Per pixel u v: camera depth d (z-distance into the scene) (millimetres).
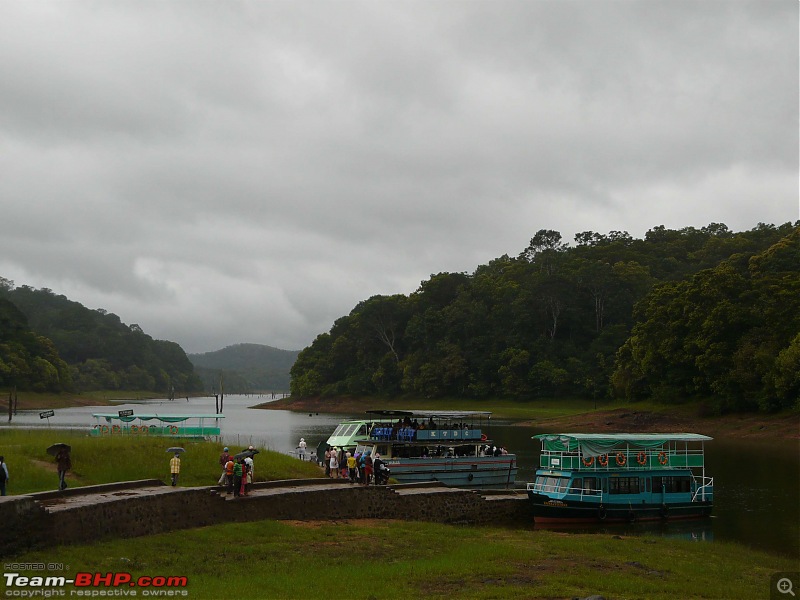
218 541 27609
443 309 180625
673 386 110875
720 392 100500
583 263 171750
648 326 114750
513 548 29750
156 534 27547
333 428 113812
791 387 91375
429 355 171750
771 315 99250
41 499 26766
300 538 29438
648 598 22766
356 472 43875
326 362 197375
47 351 199000
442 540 30938
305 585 22141
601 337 151625
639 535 37938
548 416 128500
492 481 53906
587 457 42344
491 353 161375
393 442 52031
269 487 36188
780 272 115000
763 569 28766
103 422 104500
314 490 34875
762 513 44281
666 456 44344
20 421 111438
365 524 34188
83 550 23812
